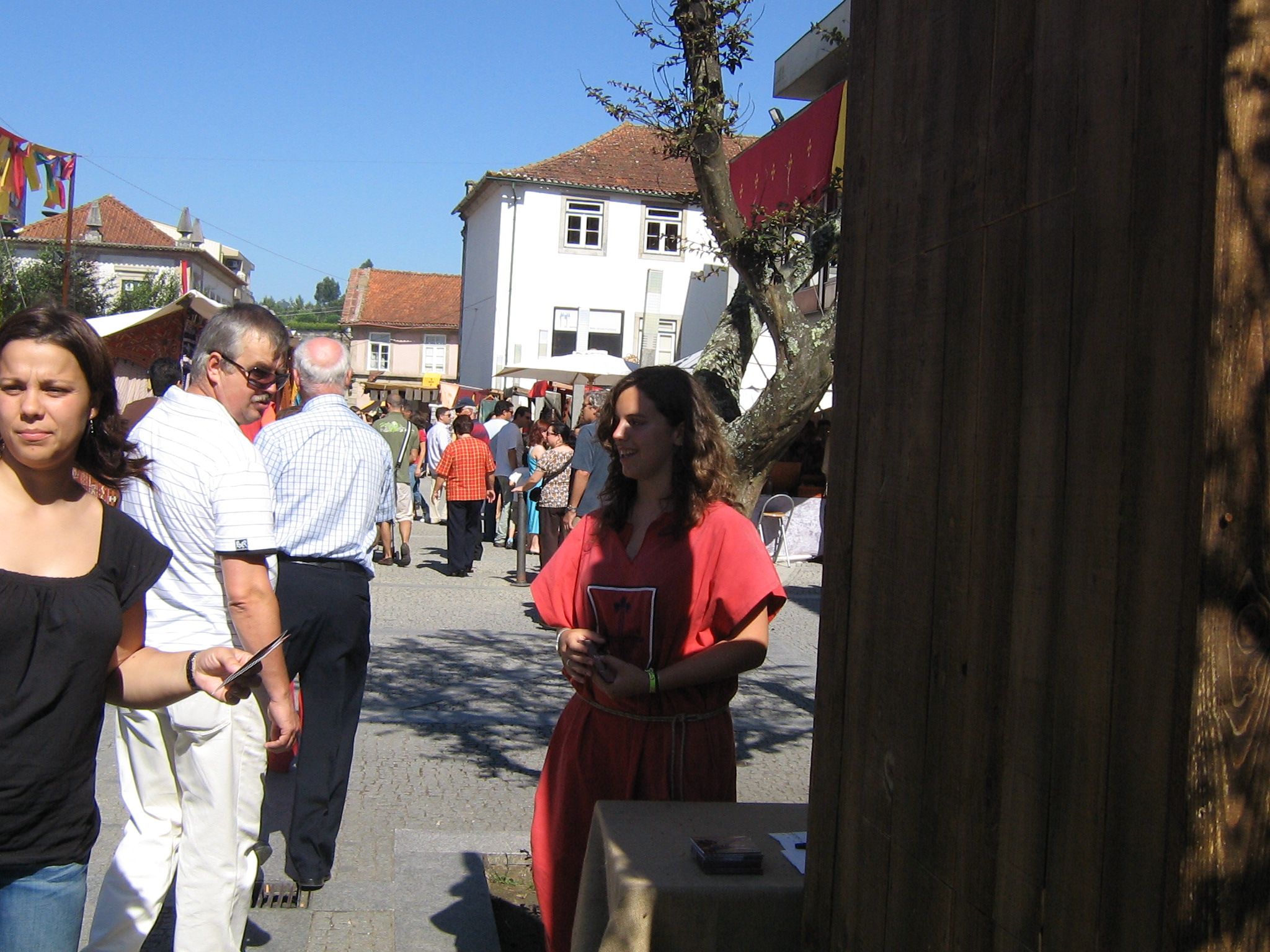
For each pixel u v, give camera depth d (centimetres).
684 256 3156
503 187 3086
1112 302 135
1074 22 145
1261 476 119
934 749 178
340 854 438
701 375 511
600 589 287
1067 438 144
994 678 161
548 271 3116
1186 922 120
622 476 297
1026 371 154
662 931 226
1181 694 121
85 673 211
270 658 300
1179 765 121
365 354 5097
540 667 802
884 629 197
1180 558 122
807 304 1081
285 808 479
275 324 328
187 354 1059
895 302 197
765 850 248
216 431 302
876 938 195
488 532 1673
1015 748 154
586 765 288
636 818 263
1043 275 150
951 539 174
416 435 1333
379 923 379
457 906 391
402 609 1011
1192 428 120
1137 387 130
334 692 397
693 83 495
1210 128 118
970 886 165
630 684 273
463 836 462
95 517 221
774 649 917
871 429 206
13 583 204
